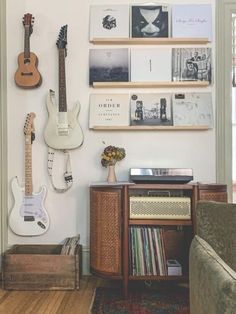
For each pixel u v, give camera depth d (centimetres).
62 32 272
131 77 276
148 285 252
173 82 274
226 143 278
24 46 276
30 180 276
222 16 277
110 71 277
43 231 277
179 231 262
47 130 275
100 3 279
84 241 280
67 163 280
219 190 235
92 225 248
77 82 280
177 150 279
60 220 280
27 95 281
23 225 276
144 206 234
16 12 281
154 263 235
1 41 272
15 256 240
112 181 266
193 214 232
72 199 281
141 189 239
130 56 278
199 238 147
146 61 277
